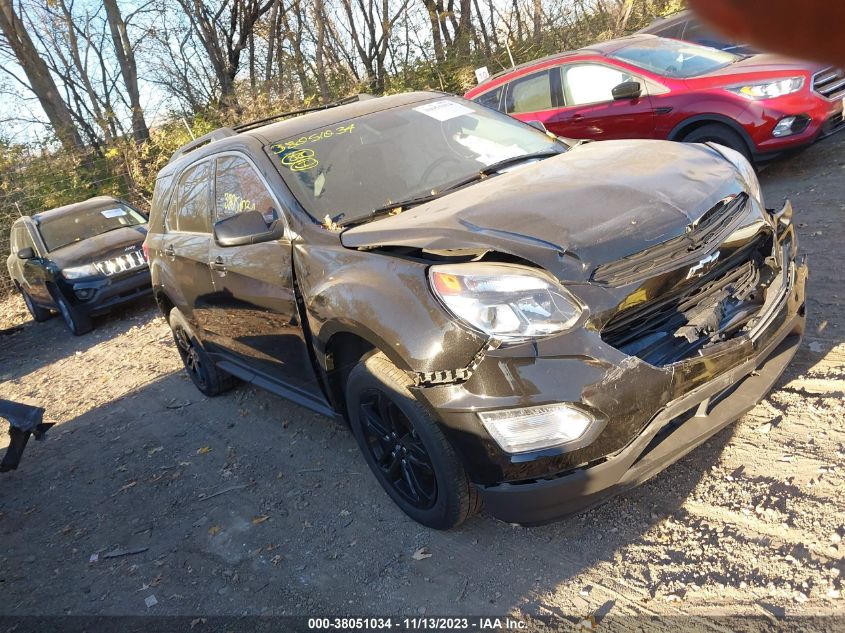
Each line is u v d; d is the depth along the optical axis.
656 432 2.55
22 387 8.09
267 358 4.11
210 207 4.37
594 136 7.71
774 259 3.02
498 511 2.63
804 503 2.63
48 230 10.74
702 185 2.93
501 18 19.62
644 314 2.59
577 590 2.58
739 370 2.73
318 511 3.58
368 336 2.82
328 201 3.55
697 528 2.70
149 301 10.50
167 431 5.28
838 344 3.61
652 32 9.94
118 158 16.61
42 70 18.44
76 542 4.00
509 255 2.60
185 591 3.24
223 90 20.97
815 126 6.34
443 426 2.62
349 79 18.98
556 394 2.42
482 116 4.29
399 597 2.80
